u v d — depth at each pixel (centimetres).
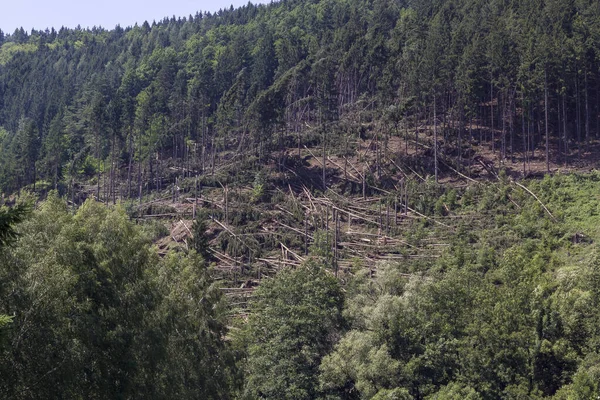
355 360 4772
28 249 3388
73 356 3269
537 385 4481
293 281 5472
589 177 7794
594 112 9288
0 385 3017
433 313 5056
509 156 8831
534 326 4697
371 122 9794
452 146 9144
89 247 3709
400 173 8675
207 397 4209
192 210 8325
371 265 6700
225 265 7125
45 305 3178
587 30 9231
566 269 5497
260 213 8006
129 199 9406
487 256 6203
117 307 3719
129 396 3650
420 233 7162
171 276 4512
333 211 8000
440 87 9044
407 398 4384
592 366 4381
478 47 8888
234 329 5316
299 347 5103
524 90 8431
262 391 4928
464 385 4591
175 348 4153
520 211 7275
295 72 10056
